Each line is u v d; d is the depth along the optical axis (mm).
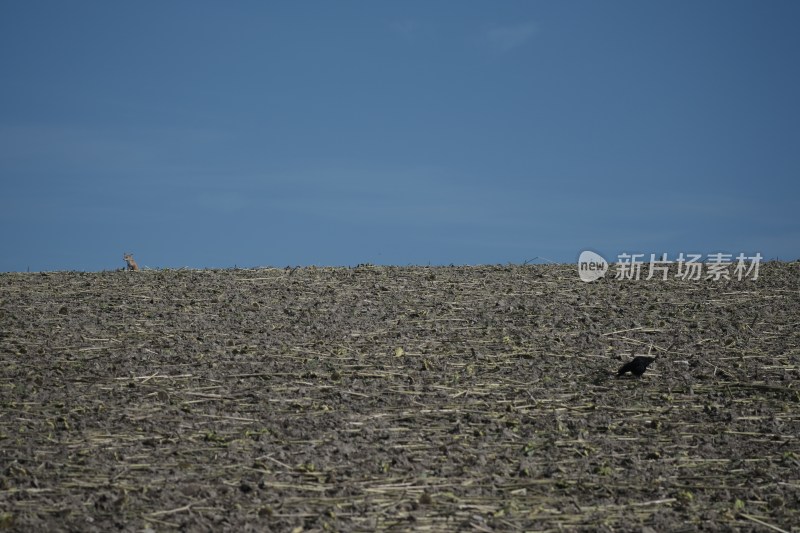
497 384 18062
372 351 19938
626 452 14867
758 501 13000
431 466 13891
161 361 19016
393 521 11852
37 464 13586
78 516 11719
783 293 25328
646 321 22484
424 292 25453
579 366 19266
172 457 14016
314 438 14984
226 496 12539
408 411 16453
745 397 17578
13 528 11273
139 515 11789
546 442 15125
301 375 18219
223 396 17000
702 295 25141
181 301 24281
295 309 23422
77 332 21062
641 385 18203
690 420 16391
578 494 13047
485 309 23578
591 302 24375
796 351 20172
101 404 16391
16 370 18250
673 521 12188
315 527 11562
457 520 11961
